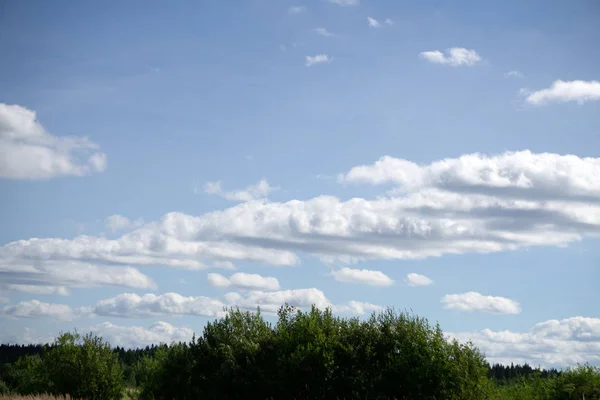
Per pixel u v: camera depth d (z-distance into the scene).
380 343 39.78
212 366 43.69
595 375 33.97
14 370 63.28
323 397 37.78
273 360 41.41
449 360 36.25
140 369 60.44
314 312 42.75
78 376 47.56
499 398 37.34
